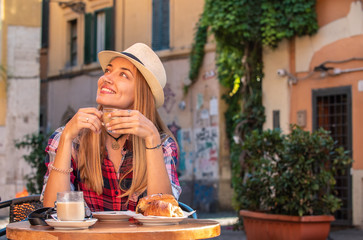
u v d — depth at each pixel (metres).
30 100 11.52
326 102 9.95
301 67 10.15
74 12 19.17
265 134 7.30
